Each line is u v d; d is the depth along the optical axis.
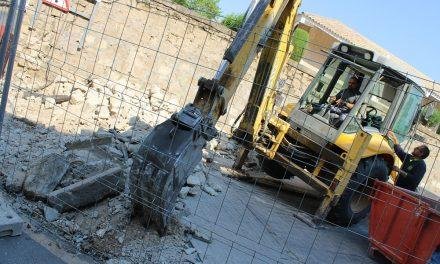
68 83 8.14
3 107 4.06
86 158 5.08
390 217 5.59
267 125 7.27
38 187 4.48
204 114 4.43
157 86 11.66
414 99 7.43
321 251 5.75
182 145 4.05
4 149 5.22
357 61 7.32
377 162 7.00
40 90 7.78
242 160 7.92
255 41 4.93
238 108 12.50
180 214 5.05
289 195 8.07
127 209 4.47
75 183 4.46
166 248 4.21
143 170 4.07
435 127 17.48
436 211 5.01
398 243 5.39
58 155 4.75
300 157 7.39
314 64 13.57
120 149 6.03
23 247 3.69
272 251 5.16
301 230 6.27
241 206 6.33
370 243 6.00
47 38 9.66
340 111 7.18
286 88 12.60
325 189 6.61
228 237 5.04
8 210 3.90
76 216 4.34
